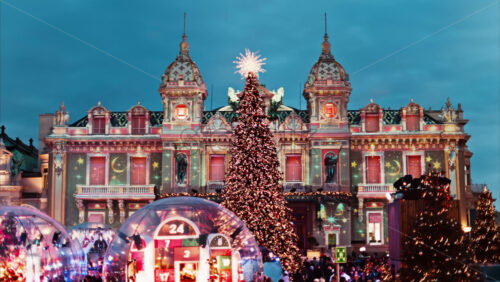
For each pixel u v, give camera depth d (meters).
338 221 60.34
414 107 62.56
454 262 21.42
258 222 38.34
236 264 28.86
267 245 38.19
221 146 62.75
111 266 27.97
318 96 62.34
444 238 21.61
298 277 37.00
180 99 62.91
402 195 24.58
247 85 39.97
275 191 39.16
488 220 53.56
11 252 30.89
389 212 26.02
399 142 62.25
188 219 28.48
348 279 33.94
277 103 65.06
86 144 63.59
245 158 39.06
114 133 63.69
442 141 62.00
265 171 39.00
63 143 63.44
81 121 65.06
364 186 61.03
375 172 62.38
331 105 62.22
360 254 58.28
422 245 21.70
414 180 23.94
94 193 62.03
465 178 66.69
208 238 28.42
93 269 37.00
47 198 64.19
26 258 30.97
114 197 61.91
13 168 66.69
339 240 59.94
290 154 62.59
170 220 28.39
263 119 40.06
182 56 64.69
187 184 61.91
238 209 38.62
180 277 28.30
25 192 67.00
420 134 61.66
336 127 61.75
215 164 62.81
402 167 62.12
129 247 28.02
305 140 62.44
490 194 54.31
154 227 28.28
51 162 63.50
